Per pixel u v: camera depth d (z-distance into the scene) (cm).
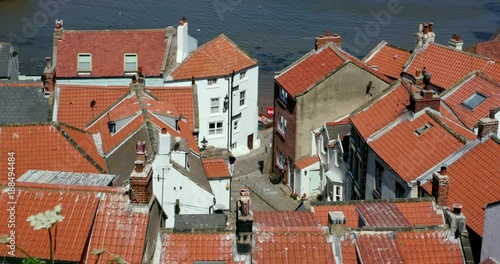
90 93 6962
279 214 4384
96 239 3869
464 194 5394
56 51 9044
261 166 9131
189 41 10281
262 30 13938
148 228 3938
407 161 6009
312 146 8262
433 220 4500
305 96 8088
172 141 5734
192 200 5588
